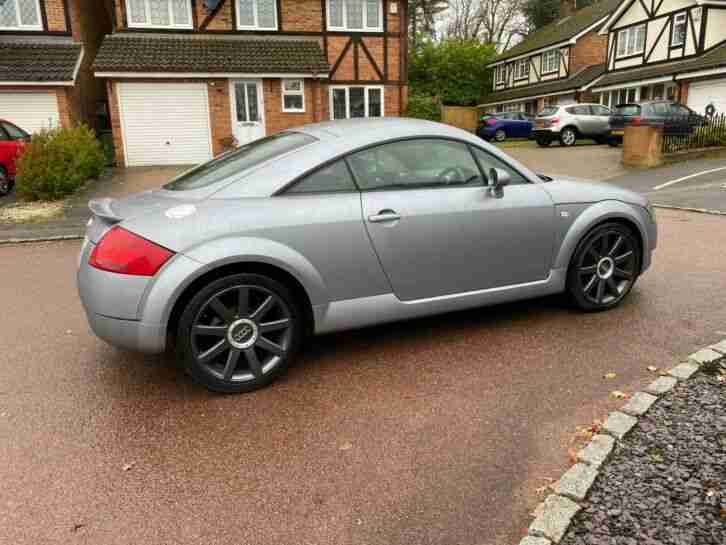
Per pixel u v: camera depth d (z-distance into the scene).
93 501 2.30
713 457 2.42
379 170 3.48
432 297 3.67
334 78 20.44
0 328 4.35
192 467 2.52
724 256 5.99
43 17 17.80
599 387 3.15
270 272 3.20
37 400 3.15
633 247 4.36
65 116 16.95
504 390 3.16
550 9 46.12
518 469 2.46
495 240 3.78
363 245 3.34
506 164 3.93
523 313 4.36
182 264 2.92
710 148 15.80
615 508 2.14
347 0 20.02
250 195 3.18
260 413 2.98
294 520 2.18
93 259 2.99
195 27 19.14
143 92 17.94
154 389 3.27
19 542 2.07
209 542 2.07
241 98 18.66
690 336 3.81
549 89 32.34
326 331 3.37
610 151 19.48
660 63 25.95
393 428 2.81
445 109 32.62
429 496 2.30
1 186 12.48
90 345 3.96
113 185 13.98
